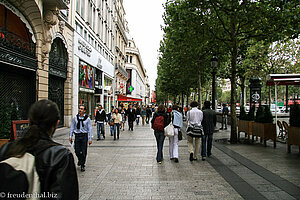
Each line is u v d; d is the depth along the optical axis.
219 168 5.96
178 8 11.07
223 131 15.14
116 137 12.37
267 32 9.39
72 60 17.28
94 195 4.14
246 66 20.08
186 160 6.91
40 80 12.20
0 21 9.90
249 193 4.21
